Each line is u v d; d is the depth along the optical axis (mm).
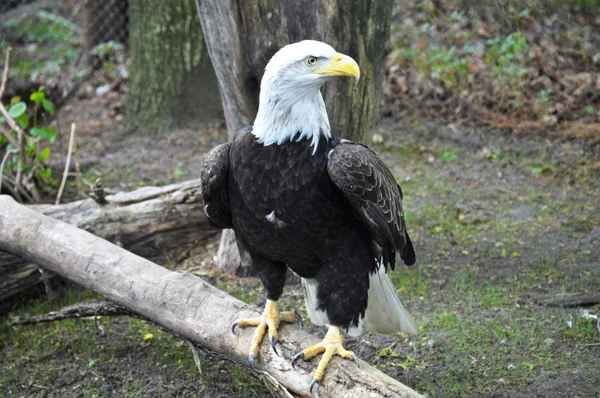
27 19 12719
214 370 4867
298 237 3807
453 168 8172
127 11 11328
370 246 4020
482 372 4664
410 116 9375
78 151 8953
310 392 3578
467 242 6523
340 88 5152
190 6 9172
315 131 3697
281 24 4914
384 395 3328
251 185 3734
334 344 3703
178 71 9344
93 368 4973
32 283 5672
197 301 4145
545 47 9531
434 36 10039
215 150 3947
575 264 6047
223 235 6098
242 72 5086
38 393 4746
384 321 4293
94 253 4684
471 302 5516
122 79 10828
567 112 8883
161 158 8711
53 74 11375
